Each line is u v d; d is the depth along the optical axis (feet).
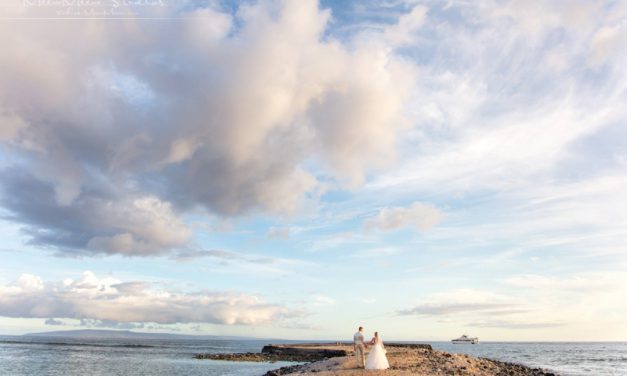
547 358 330.95
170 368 215.31
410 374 85.92
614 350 587.27
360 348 95.71
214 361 264.11
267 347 316.81
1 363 244.01
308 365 149.69
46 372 198.39
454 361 127.95
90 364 244.01
